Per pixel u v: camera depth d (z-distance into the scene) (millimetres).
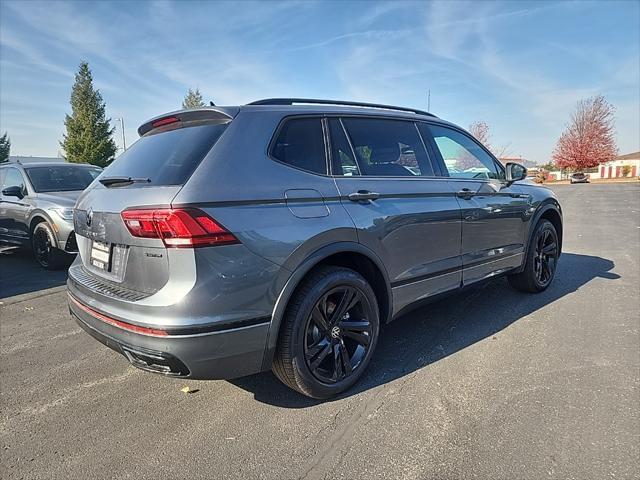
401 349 3502
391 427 2475
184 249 2191
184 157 2469
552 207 4883
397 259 3121
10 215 7172
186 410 2732
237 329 2309
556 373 3033
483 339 3646
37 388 3049
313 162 2793
